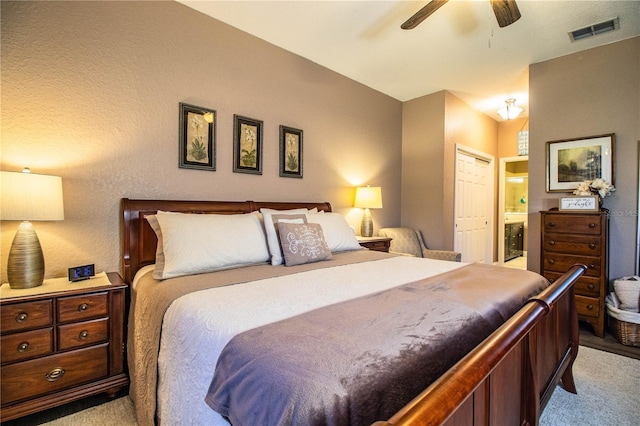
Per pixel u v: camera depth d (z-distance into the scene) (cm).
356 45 297
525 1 230
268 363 78
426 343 91
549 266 296
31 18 182
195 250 182
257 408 73
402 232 404
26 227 166
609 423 158
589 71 300
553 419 162
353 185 380
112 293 175
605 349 242
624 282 260
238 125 272
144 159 224
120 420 160
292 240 213
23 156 181
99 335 171
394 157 438
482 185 507
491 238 525
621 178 285
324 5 239
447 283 157
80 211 200
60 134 192
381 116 416
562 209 296
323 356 79
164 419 122
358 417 66
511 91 407
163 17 231
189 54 244
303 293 138
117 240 213
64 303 161
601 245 267
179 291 144
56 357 159
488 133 511
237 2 237
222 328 102
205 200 253
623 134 284
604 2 230
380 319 105
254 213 242
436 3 183
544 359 140
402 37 282
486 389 89
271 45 294
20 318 149
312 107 331
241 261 200
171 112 236
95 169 205
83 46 199
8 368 146
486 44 292
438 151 411
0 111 175
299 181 322
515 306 136
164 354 128
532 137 334
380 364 78
